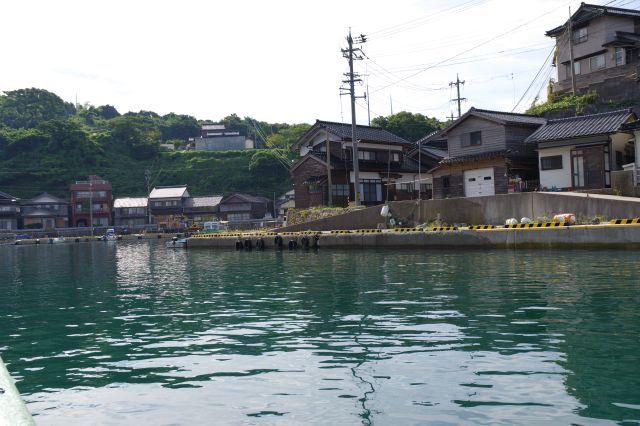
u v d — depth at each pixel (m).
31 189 98.50
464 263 19.67
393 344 8.09
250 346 8.52
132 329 10.62
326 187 46.25
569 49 47.53
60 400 6.23
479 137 37.22
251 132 135.00
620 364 6.54
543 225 23.67
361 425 4.98
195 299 14.66
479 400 5.48
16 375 7.42
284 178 103.69
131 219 97.19
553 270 16.00
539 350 7.32
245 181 104.19
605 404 5.25
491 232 24.84
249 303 13.24
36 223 93.56
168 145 130.50
